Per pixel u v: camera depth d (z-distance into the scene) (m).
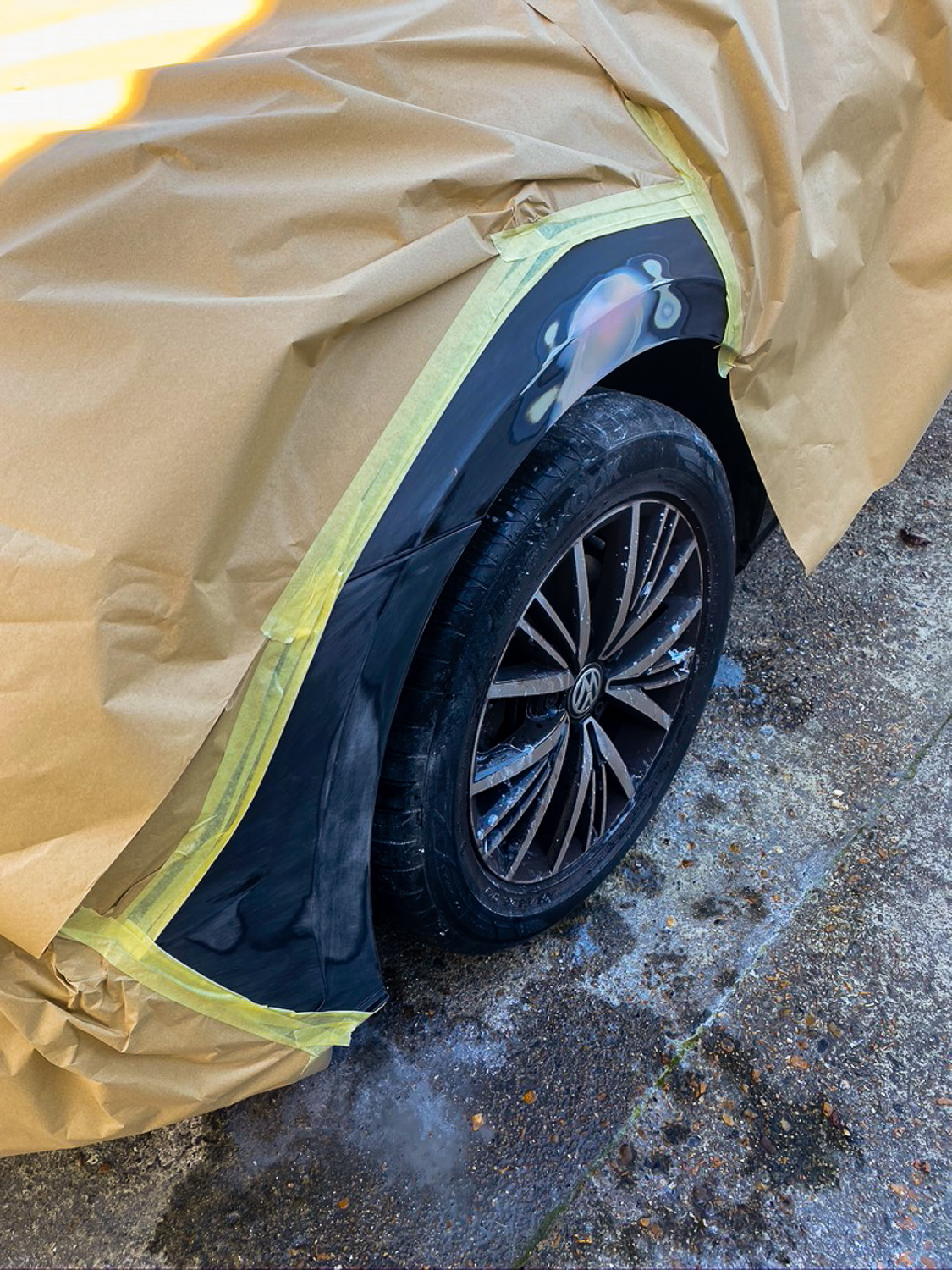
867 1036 1.69
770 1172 1.52
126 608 0.91
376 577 1.08
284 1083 1.33
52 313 0.94
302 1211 1.50
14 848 0.94
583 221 1.24
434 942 1.57
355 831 1.23
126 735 0.91
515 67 1.23
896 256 1.86
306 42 1.12
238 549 0.97
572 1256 1.44
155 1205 1.52
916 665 2.42
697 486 1.62
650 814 1.90
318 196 1.04
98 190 0.98
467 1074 1.66
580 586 1.47
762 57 1.46
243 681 0.99
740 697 2.35
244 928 1.13
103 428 0.93
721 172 1.39
